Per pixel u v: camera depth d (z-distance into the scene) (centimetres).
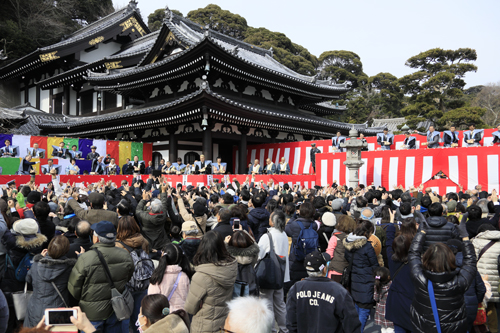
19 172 1755
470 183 1708
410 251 445
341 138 2366
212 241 423
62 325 295
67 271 438
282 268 562
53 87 4128
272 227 584
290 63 6166
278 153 2845
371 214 673
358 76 7488
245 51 3644
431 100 4250
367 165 2017
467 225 723
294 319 401
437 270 392
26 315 438
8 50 4584
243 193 931
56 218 745
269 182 2030
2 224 468
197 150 2848
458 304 393
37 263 432
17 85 4803
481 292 492
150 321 347
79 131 3209
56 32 5162
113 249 447
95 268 425
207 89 2131
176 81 2816
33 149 2220
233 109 2348
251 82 2880
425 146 2152
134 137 3069
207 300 413
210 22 6731
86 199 877
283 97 3262
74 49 3938
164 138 2794
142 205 684
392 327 550
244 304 255
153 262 559
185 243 586
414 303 421
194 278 415
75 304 450
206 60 2334
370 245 561
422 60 4506
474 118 3788
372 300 555
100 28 4125
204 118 2258
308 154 2658
